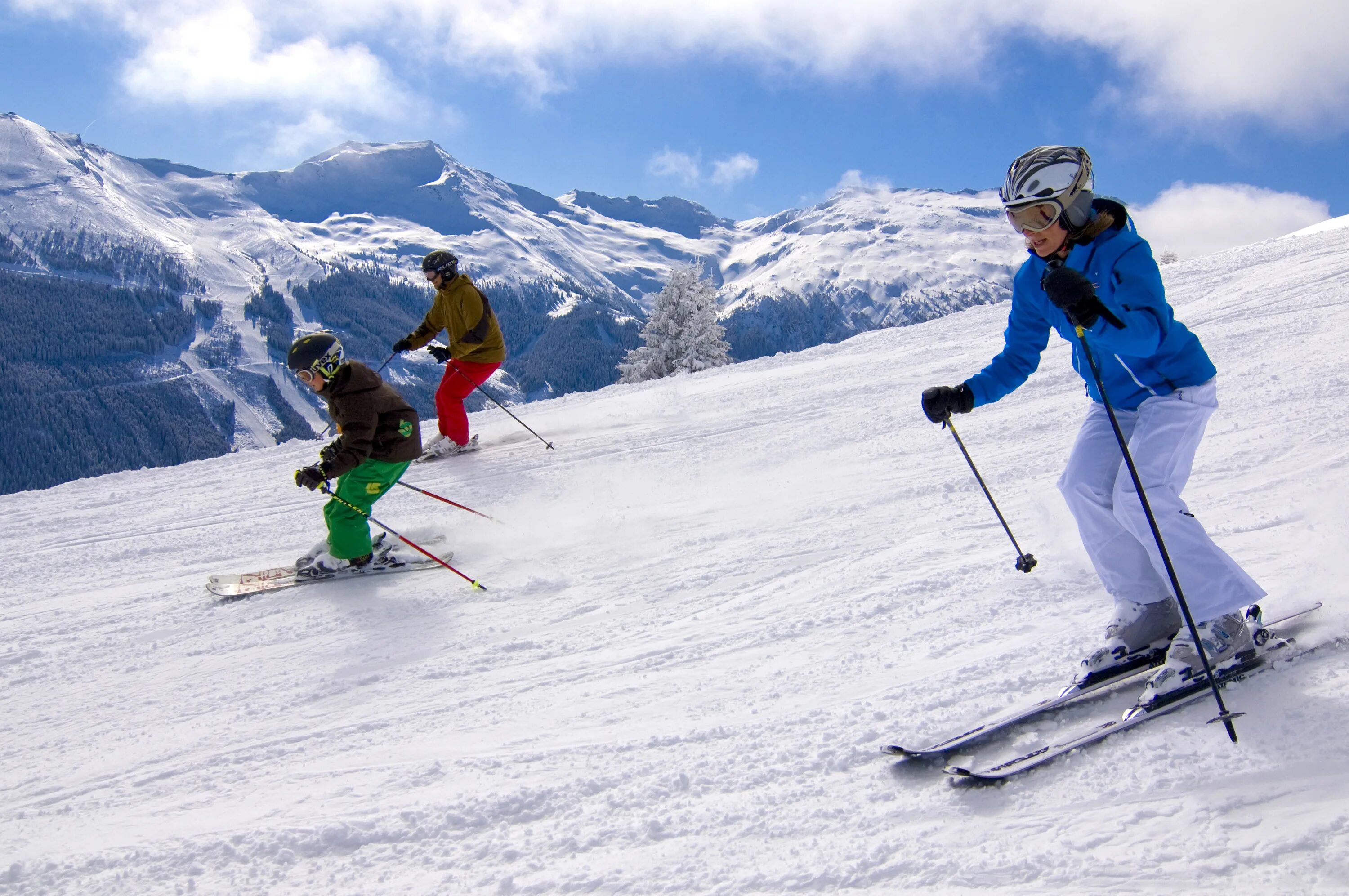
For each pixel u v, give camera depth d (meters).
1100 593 3.28
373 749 2.96
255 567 5.45
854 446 6.77
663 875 2.04
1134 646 2.61
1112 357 2.49
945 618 3.32
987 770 2.23
